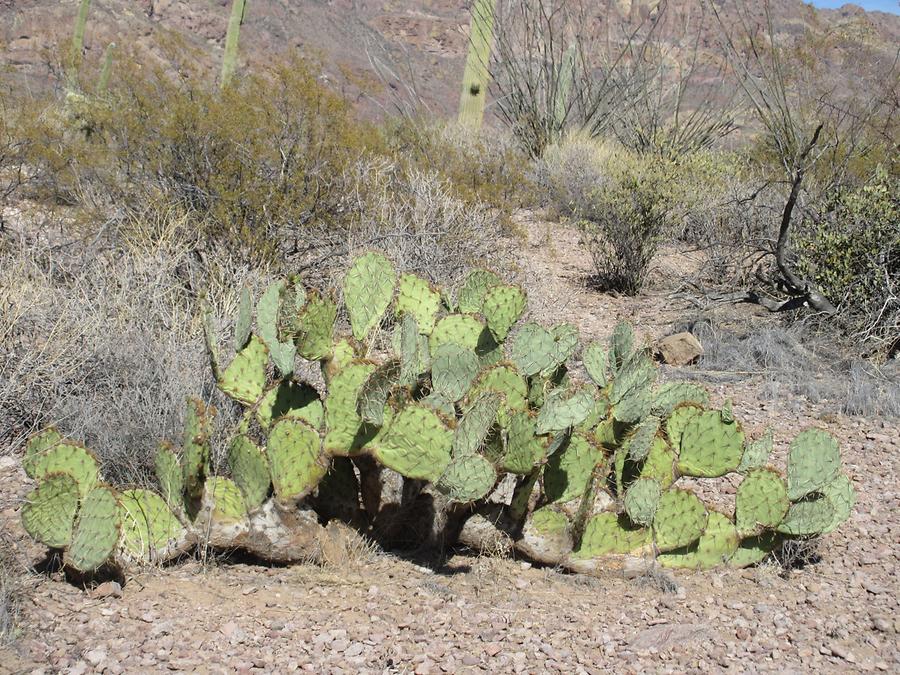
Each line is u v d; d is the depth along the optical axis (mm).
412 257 6961
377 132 8125
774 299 7598
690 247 10102
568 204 11133
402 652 3004
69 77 8039
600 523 3580
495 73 14492
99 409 4293
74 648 2908
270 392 3699
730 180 10172
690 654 3111
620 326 4219
